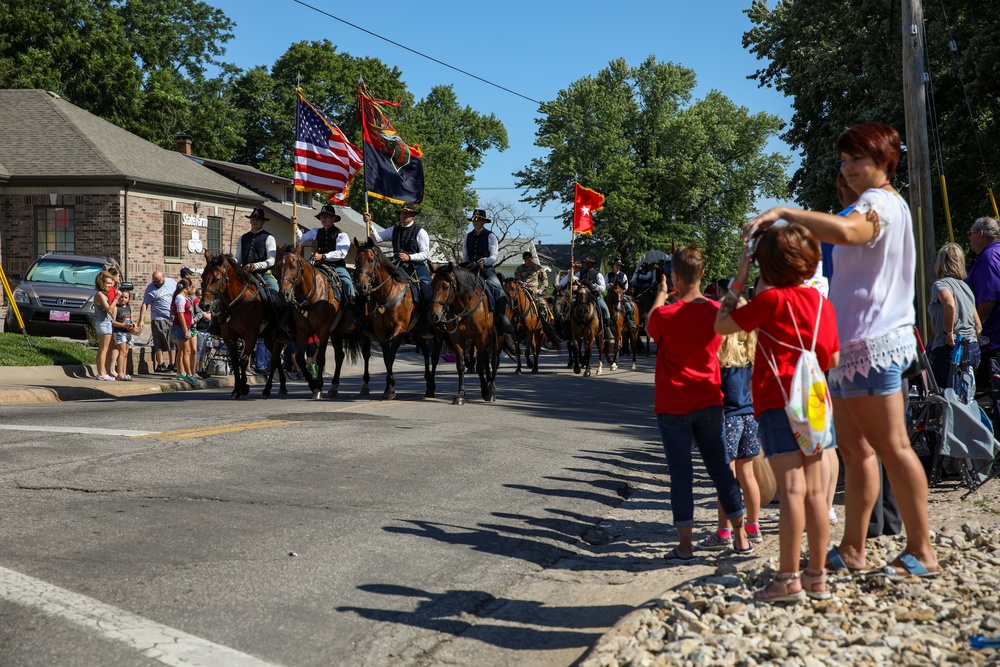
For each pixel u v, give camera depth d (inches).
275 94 2652.6
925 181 572.4
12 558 204.5
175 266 1366.9
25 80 1713.8
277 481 298.7
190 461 323.3
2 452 323.9
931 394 281.9
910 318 177.8
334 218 619.5
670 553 238.7
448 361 1136.2
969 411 270.2
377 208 2549.2
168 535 228.8
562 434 447.8
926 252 569.6
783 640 155.9
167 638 163.6
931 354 313.1
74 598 180.9
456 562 225.5
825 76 1083.3
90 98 1900.8
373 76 2728.8
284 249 558.6
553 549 246.4
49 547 214.1
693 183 2554.1
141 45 2121.1
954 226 1098.7
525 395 659.4
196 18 2388.0
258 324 580.7
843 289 179.0
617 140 2501.2
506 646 175.3
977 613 164.7
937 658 145.2
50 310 839.7
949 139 985.5
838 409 185.8
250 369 835.4
